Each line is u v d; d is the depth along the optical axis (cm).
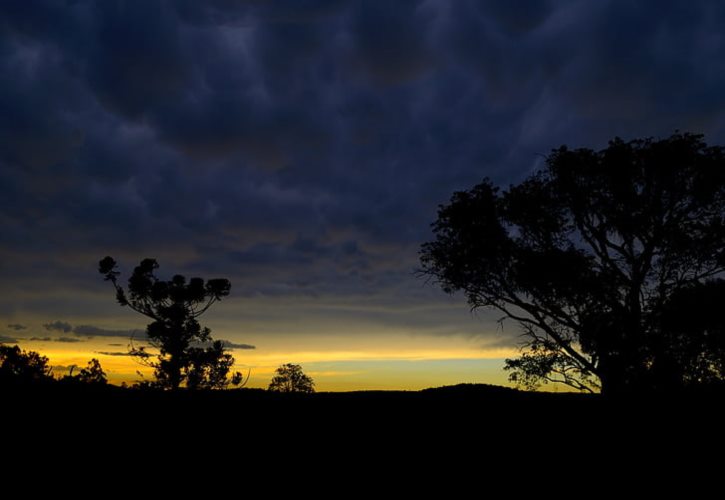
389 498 1129
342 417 1692
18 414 1518
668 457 1371
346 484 1195
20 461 1213
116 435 1428
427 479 1237
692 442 1465
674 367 2248
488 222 2564
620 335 2372
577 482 1234
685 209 2444
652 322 2353
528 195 2583
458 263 2600
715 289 2242
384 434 1535
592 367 2527
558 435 1542
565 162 2538
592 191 2530
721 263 2364
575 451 1423
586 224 2623
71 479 1145
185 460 1289
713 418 1652
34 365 2553
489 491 1178
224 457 1323
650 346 2305
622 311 2441
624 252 2550
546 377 2664
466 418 1691
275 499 1104
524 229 2634
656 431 1560
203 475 1209
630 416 1711
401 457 1367
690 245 2370
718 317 2173
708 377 2245
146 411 1647
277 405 1803
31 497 1049
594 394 2170
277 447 1409
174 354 3075
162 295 3066
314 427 1584
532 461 1352
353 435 1525
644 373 2292
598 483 1229
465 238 2594
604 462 1348
